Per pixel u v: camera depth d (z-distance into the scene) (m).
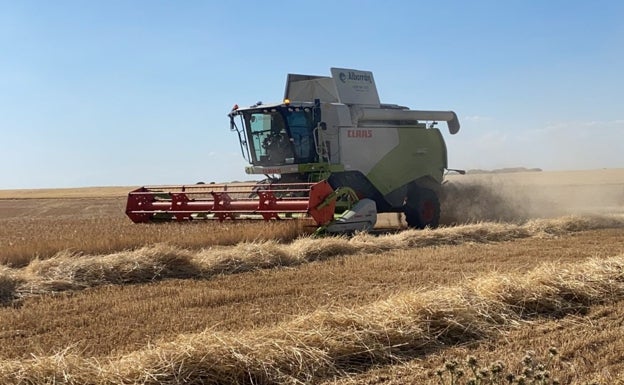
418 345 5.49
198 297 7.45
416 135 17.06
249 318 6.43
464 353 5.32
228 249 10.42
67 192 61.84
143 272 9.04
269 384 4.68
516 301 6.67
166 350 4.82
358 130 15.55
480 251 11.02
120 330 6.04
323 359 5.00
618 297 7.07
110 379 4.45
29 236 12.53
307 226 12.88
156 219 14.80
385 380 4.77
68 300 7.56
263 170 15.24
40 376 4.45
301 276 8.87
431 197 16.98
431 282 8.12
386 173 16.17
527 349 5.36
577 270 7.57
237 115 15.61
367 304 6.89
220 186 14.44
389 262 9.88
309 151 14.96
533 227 13.95
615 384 4.44
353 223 13.37
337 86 16.06
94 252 11.02
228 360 4.77
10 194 58.50
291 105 14.56
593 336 5.61
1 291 8.00
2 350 5.46
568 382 4.54
